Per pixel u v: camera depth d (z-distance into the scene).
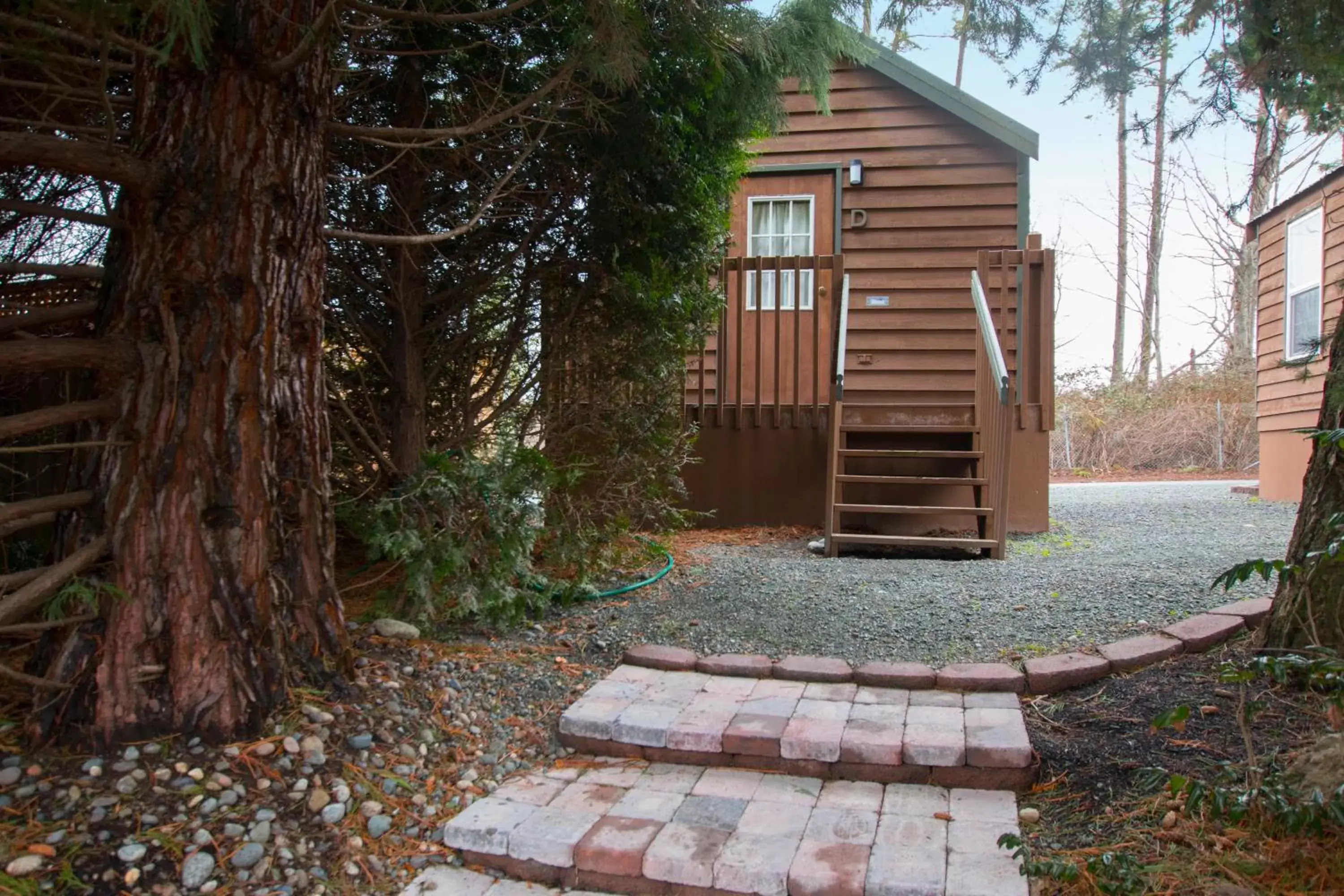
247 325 2.70
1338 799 1.87
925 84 8.07
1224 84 4.03
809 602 4.36
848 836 2.45
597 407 5.09
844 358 7.24
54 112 3.45
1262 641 3.13
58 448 2.43
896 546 6.11
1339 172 7.81
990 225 8.10
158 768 2.43
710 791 2.77
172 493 2.58
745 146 6.45
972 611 4.12
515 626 4.07
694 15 3.88
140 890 2.11
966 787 2.76
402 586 3.97
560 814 2.61
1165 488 11.37
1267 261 9.41
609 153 4.51
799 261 6.86
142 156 2.64
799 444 6.89
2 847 2.10
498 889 2.39
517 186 4.41
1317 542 2.98
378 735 2.86
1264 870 2.12
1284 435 8.96
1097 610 4.00
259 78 2.71
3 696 2.71
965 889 2.17
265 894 2.19
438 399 4.95
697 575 5.00
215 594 2.62
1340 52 3.54
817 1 4.31
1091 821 2.46
